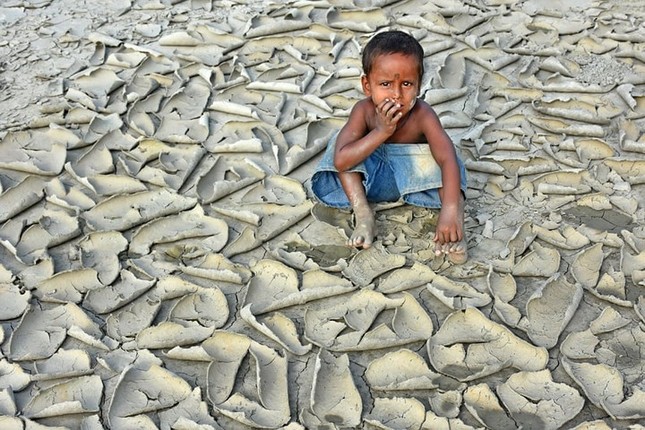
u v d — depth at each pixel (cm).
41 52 302
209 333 178
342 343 175
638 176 221
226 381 167
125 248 205
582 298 184
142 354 174
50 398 164
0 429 157
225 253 203
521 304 183
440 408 158
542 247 199
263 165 235
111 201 219
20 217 218
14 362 173
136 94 268
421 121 200
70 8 336
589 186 220
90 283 194
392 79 181
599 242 199
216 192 221
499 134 246
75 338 179
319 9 322
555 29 298
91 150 240
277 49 299
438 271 194
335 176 211
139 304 188
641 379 162
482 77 275
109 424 158
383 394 163
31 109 266
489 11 315
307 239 206
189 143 246
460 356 170
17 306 188
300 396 164
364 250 199
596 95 261
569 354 168
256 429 157
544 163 231
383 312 183
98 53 299
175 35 302
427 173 202
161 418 160
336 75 278
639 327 174
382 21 310
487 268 193
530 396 160
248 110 259
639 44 288
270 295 189
